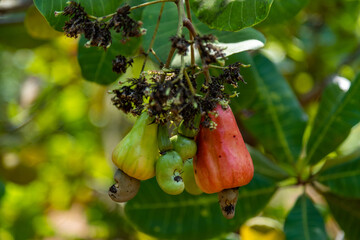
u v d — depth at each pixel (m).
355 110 0.96
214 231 0.97
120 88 0.73
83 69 0.94
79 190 1.59
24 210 1.53
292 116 1.00
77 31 0.72
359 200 0.99
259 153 1.01
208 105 0.73
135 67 0.94
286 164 0.99
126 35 0.72
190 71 0.74
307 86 1.51
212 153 0.74
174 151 0.73
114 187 0.74
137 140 0.73
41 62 1.53
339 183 0.98
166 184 0.72
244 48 0.80
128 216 0.97
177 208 0.97
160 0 0.74
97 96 1.54
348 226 1.00
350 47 1.53
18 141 1.55
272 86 1.00
